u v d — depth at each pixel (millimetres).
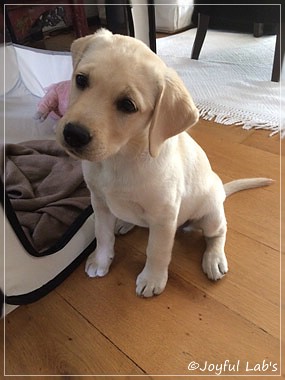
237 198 573
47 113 694
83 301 435
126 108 306
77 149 300
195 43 1013
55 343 396
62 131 302
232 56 1048
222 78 927
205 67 985
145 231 526
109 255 465
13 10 988
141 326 409
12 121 712
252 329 406
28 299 419
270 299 434
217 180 469
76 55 347
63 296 441
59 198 532
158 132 323
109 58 301
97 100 300
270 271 466
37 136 686
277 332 402
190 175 412
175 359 382
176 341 396
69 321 416
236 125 752
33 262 415
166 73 323
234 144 699
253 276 460
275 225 528
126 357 384
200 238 515
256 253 489
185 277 460
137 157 346
